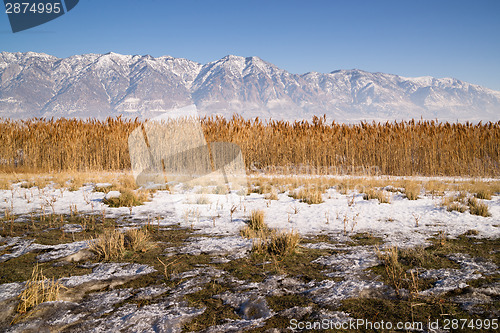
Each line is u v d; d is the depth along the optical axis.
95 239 4.59
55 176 13.04
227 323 2.39
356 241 4.62
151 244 4.47
